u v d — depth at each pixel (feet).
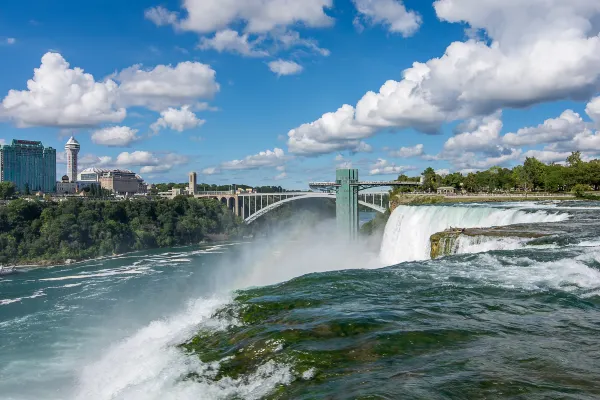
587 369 22.94
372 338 28.84
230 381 25.38
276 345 29.01
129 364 31.76
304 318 33.73
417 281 44.01
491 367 23.43
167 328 38.58
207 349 30.86
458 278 43.96
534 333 28.84
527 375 22.30
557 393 20.17
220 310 39.60
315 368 25.11
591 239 56.08
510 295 37.60
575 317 31.81
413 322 31.71
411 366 24.17
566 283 40.09
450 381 21.79
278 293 42.86
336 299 39.09
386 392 20.81
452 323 31.24
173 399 23.82
